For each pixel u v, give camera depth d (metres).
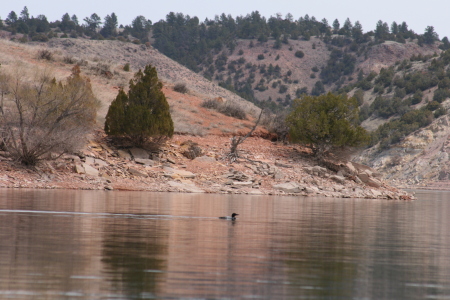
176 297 23.12
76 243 35.81
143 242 37.09
